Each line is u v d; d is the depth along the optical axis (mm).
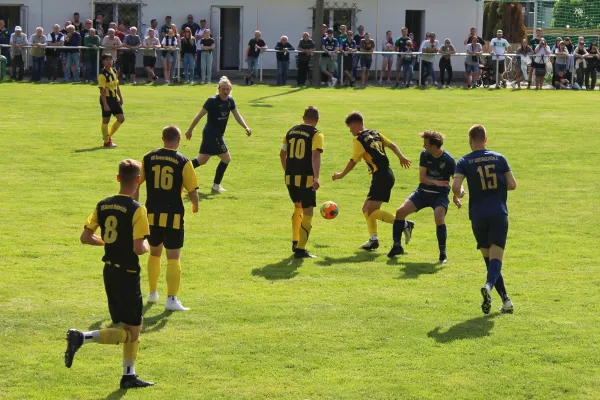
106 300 17812
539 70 64188
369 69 66062
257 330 16219
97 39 61000
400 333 16109
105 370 14391
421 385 13836
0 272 19609
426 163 21484
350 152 35719
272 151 35781
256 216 25734
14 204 26203
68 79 60656
